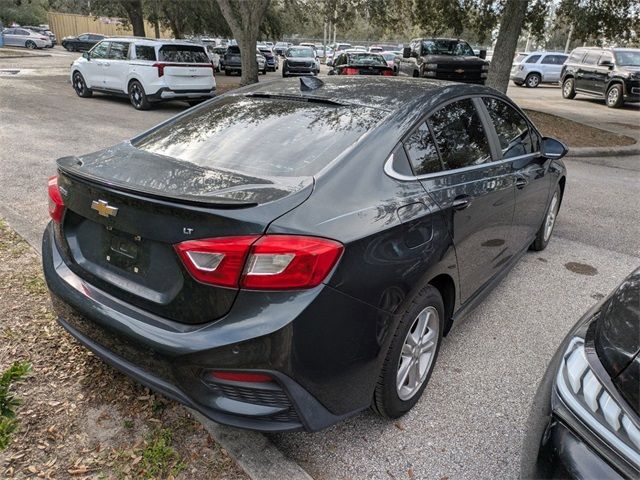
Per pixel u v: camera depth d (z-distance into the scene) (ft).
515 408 9.17
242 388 6.57
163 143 9.30
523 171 12.28
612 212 21.44
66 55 116.98
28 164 22.99
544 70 85.61
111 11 93.50
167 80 41.70
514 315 12.62
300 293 6.42
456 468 7.78
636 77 56.44
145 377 7.14
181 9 84.69
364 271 6.95
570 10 42.98
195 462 7.50
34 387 8.86
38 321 10.78
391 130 8.48
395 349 7.83
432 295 8.56
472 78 52.95
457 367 10.36
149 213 6.81
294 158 7.97
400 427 8.58
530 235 14.21
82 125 33.71
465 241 9.44
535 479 5.30
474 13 46.57
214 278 6.41
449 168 9.48
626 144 36.47
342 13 55.83
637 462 4.68
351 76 11.37
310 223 6.63
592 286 14.40
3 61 88.74
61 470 7.27
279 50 153.48
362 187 7.57
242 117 9.51
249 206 6.50
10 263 13.20
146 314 7.16
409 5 51.31
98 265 7.92
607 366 5.37
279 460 7.54
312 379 6.63
